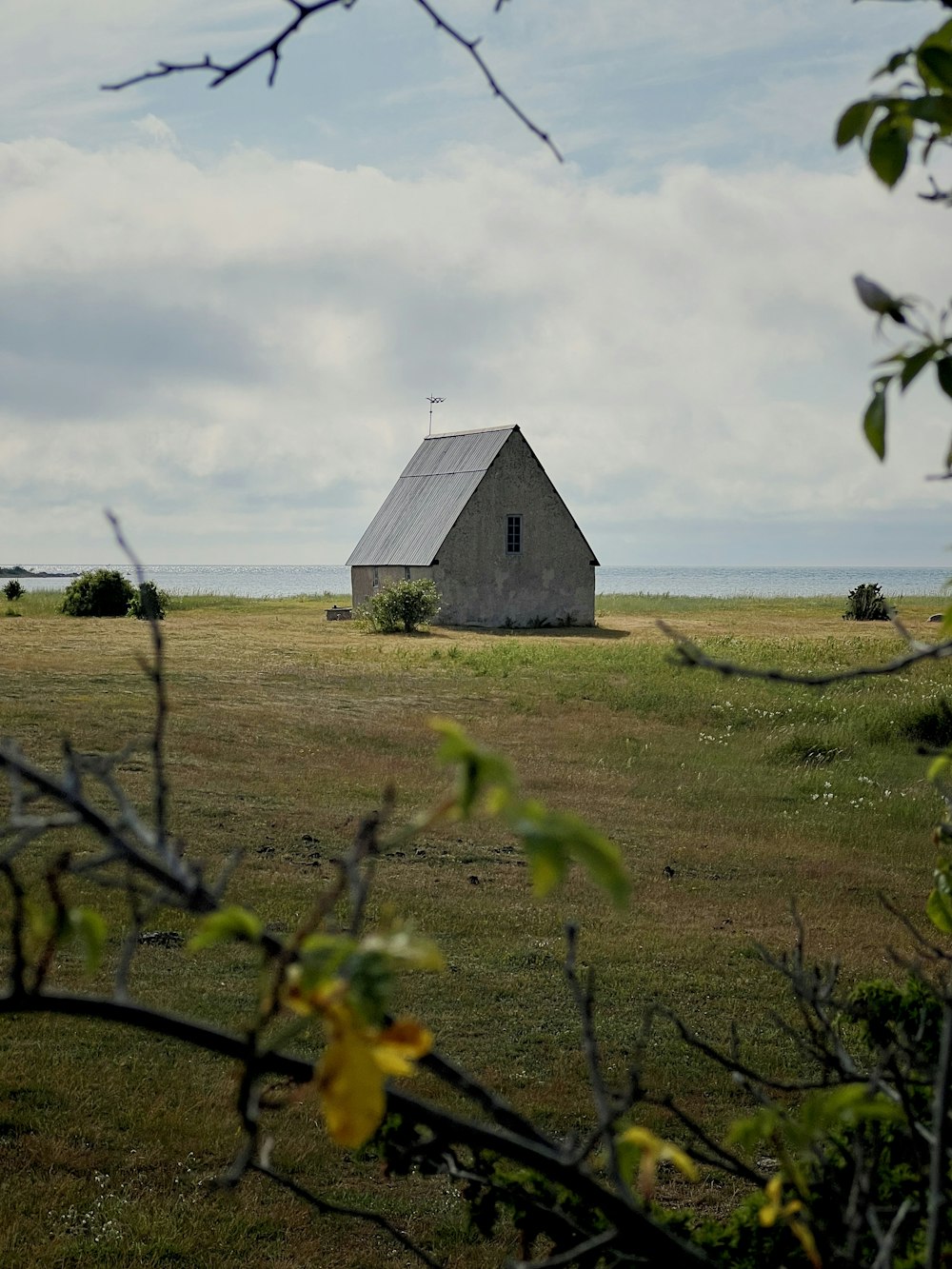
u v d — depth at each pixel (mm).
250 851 12906
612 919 11484
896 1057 2498
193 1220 6215
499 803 934
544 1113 7445
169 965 9516
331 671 28781
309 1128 7387
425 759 18891
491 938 10727
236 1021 8430
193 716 21375
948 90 1461
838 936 11195
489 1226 3004
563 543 49719
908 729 22672
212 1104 7449
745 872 13469
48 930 1143
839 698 25906
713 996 9594
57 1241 5895
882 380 1395
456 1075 1491
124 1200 6340
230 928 1121
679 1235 3168
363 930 10492
